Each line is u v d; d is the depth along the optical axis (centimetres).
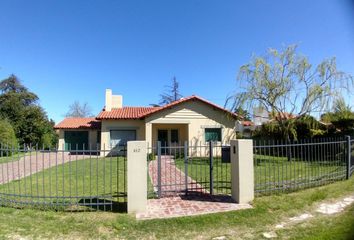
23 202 703
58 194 842
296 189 830
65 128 3023
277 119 1825
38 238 530
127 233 557
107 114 2545
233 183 757
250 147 744
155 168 1415
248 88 1825
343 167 1004
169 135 2586
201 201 747
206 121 2352
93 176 1195
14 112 3375
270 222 605
